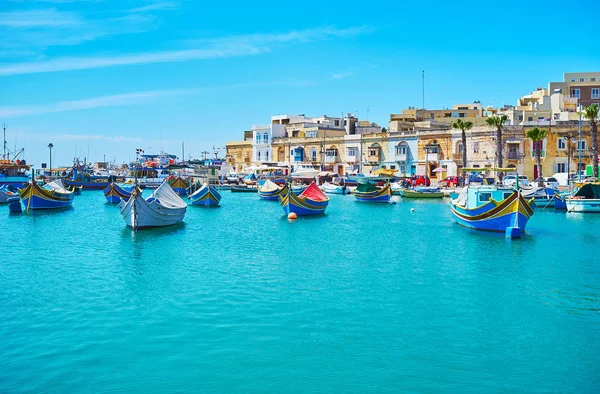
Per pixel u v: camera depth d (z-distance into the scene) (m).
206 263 29.70
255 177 109.94
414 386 14.66
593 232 41.34
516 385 14.77
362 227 46.06
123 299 22.31
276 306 21.33
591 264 29.31
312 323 19.36
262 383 14.82
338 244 36.50
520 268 28.34
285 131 123.62
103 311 20.72
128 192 76.06
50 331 18.58
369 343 17.52
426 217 53.94
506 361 16.23
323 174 97.62
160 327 18.92
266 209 65.88
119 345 17.31
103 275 26.66
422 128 98.75
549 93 107.19
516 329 18.88
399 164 97.75
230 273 27.09
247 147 127.75
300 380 14.98
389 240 38.22
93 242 37.28
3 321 19.58
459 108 118.06
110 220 52.22
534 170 83.69
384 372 15.46
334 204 70.62
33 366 15.84
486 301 22.19
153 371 15.52
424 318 19.97
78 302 21.91
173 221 46.66
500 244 36.00
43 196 62.56
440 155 91.88
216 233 42.25
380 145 100.88
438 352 16.84
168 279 25.75
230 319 19.77
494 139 84.38
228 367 15.75
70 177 112.88
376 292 23.47
